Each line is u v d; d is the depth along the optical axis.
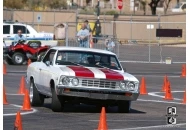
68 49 29.67
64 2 128.62
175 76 53.34
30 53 59.16
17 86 40.53
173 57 76.00
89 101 27.55
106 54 29.83
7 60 59.78
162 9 143.50
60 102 27.56
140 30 99.88
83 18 98.69
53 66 28.69
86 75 27.14
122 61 67.56
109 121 25.48
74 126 23.58
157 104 33.22
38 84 29.89
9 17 96.81
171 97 36.22
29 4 122.81
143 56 76.19
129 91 27.72
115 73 28.05
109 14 113.06
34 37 65.00
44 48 59.38
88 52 29.67
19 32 63.53
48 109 29.12
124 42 92.00
